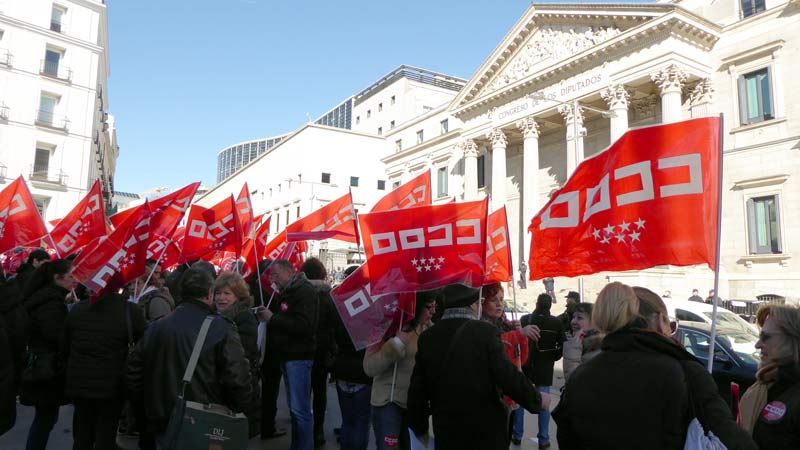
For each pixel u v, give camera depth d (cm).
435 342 375
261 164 7862
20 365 520
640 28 2581
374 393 477
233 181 9169
